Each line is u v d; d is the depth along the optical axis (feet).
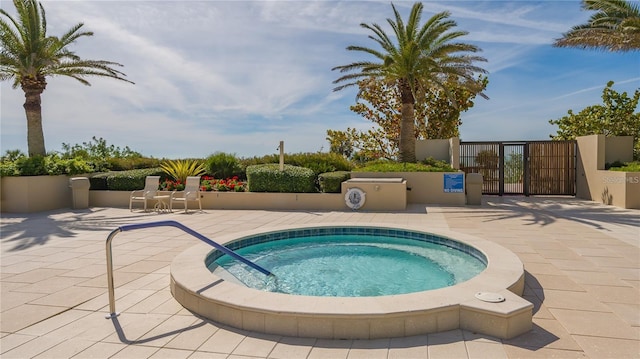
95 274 17.04
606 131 71.72
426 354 9.37
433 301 10.93
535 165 51.42
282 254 21.89
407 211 36.65
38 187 40.40
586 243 22.02
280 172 40.68
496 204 41.86
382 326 10.27
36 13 46.62
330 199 38.99
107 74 52.95
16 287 15.28
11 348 10.12
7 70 48.67
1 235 26.66
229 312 11.31
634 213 34.22
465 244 20.34
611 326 10.98
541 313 11.98
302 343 10.11
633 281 15.10
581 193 48.19
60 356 9.64
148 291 14.65
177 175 46.01
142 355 9.61
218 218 33.86
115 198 43.37
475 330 10.53
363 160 86.74
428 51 53.11
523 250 20.36
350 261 20.38
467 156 52.90
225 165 49.62
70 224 31.40
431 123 79.05
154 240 24.29
